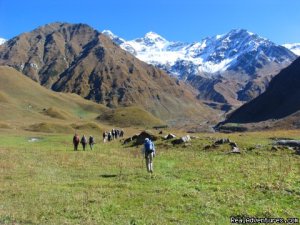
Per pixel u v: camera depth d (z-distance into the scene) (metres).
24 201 22.56
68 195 23.97
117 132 86.44
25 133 113.94
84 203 22.08
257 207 20.62
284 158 37.59
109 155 47.59
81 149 59.25
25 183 28.11
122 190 25.28
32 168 35.62
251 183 26.19
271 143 47.53
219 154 42.81
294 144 44.97
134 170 34.69
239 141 50.50
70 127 149.62
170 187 25.89
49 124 150.50
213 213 19.77
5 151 49.28
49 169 35.41
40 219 19.28
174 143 53.09
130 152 51.19
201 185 26.36
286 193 23.11
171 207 21.03
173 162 38.91
